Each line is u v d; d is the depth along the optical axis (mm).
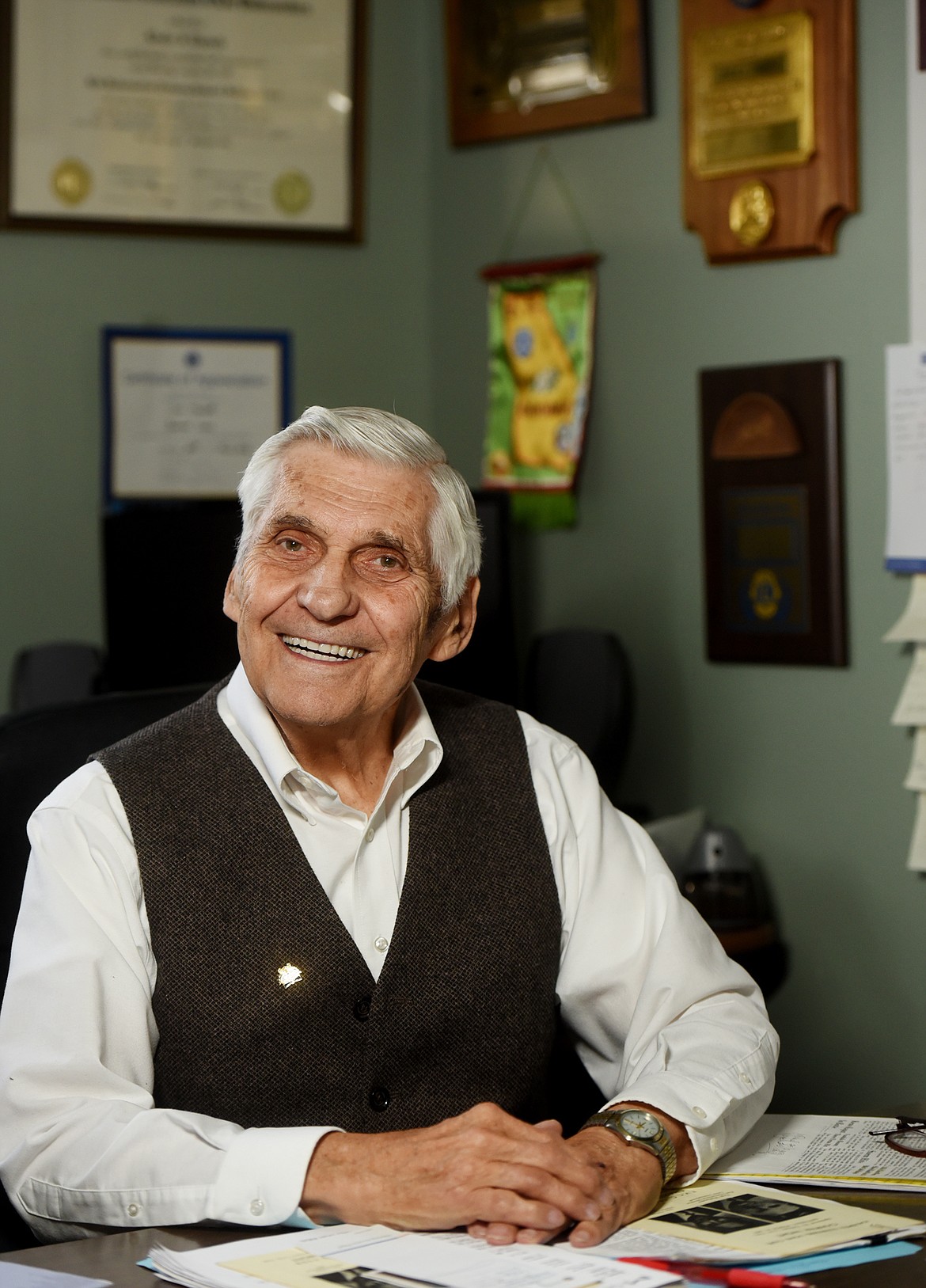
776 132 2545
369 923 1447
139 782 1432
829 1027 2562
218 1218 1181
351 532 1403
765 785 2656
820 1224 1140
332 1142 1196
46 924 1364
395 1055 1419
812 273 2543
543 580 3092
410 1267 1046
